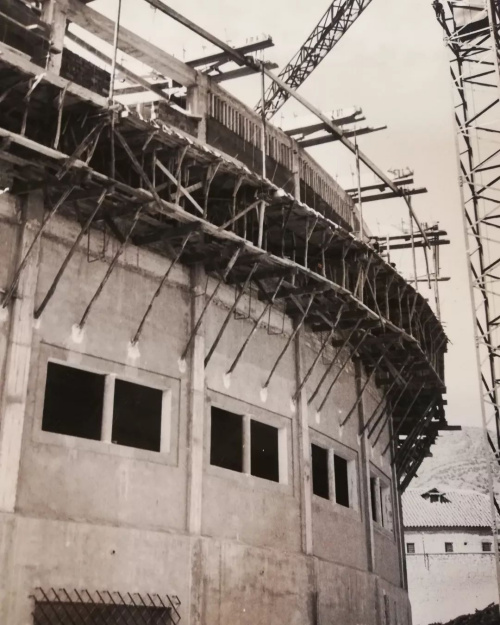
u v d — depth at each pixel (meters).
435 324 25.95
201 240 15.98
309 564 18.48
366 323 20.80
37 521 12.57
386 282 21.25
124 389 15.49
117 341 15.01
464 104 22.50
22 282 13.33
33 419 13.12
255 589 16.45
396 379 24.33
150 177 14.73
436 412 30.92
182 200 15.73
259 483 17.73
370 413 25.53
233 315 18.03
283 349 19.28
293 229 17.62
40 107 12.66
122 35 16.53
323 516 20.14
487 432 19.78
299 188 21.97
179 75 18.02
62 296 14.14
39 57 14.41
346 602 20.28
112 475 14.20
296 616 17.56
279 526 18.03
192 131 18.16
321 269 19.95
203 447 16.17
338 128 21.69
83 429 14.55
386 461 27.30
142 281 15.84
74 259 14.52
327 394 20.78
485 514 59.44
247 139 19.97
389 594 24.70
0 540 11.93
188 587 14.79
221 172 15.09
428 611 56.66
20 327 13.12
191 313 16.80
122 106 12.51
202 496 15.84
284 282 18.47
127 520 14.23
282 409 19.20
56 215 14.27
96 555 13.34
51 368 14.16
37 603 12.26
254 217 16.97
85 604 13.04
